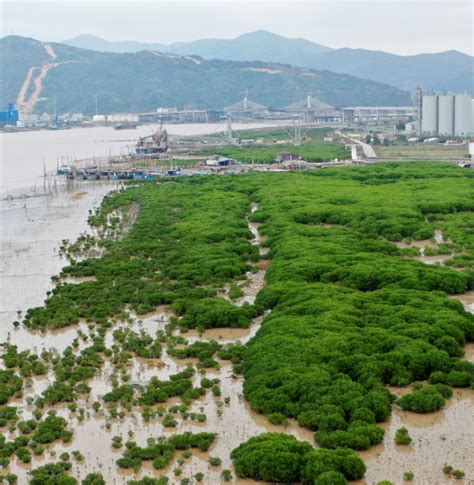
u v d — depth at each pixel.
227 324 166.75
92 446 117.38
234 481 106.25
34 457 114.88
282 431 118.56
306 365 133.75
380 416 120.06
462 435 116.56
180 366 147.25
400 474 106.00
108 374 144.25
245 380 135.88
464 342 149.00
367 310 160.75
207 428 121.12
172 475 108.38
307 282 186.50
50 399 132.00
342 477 101.94
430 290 181.38
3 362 150.88
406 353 137.12
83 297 189.75
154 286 197.12
